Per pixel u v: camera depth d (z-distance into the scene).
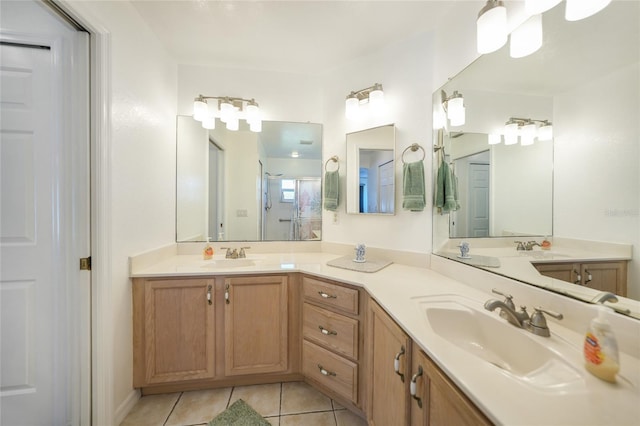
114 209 1.28
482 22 1.05
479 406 0.53
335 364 1.44
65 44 1.18
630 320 0.67
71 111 1.19
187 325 1.52
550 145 0.92
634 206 0.68
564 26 0.87
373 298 1.20
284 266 1.68
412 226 1.70
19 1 1.14
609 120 0.73
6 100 1.15
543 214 0.95
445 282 1.34
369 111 1.89
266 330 1.61
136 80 1.47
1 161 1.15
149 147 1.63
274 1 1.39
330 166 2.11
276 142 2.15
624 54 0.69
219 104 2.04
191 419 1.35
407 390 0.88
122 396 1.35
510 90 1.09
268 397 1.52
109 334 1.25
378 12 1.47
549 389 0.57
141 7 1.44
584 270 0.79
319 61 1.98
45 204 1.18
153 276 1.48
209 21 1.55
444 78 1.53
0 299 1.16
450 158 1.48
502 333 0.89
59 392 1.21
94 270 1.21
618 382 0.58
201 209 2.09
